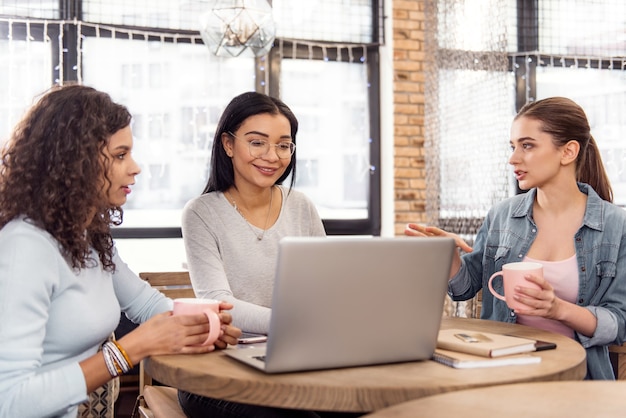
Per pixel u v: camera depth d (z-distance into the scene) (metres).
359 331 1.22
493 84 5.03
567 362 1.30
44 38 4.64
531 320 1.91
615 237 1.89
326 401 1.11
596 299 1.89
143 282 1.75
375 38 5.43
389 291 1.22
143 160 4.93
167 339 1.35
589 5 5.52
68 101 1.41
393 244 1.20
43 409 1.25
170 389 1.94
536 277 1.55
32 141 1.39
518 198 2.09
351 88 5.43
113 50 4.84
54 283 1.34
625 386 1.10
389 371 1.22
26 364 1.27
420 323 1.27
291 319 1.15
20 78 4.61
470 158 5.13
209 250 1.86
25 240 1.32
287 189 2.11
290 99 5.30
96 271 1.47
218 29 3.58
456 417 0.94
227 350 1.35
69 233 1.37
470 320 1.81
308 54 5.31
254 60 5.12
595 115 5.52
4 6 4.57
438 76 5.26
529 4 5.46
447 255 1.26
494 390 1.08
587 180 2.05
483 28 5.06
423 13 5.43
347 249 1.17
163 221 4.96
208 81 5.03
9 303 1.27
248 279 1.90
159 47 4.93
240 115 1.92
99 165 1.42
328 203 5.42
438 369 1.24
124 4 4.82
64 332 1.38
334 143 5.41
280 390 1.13
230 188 2.01
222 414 1.51
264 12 3.60
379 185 5.50
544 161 1.92
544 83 5.49
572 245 1.94
